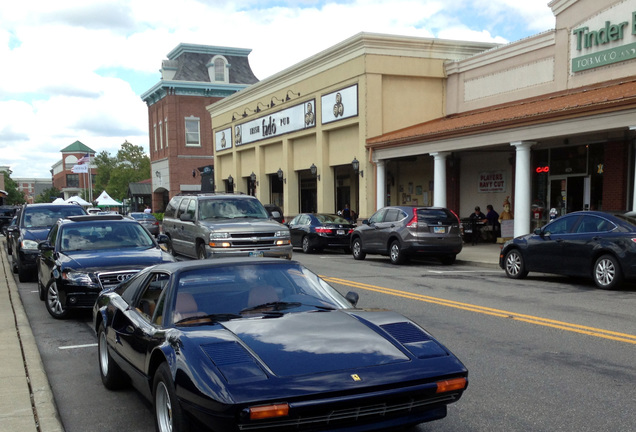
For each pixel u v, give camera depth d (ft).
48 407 16.39
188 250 48.83
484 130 60.80
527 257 41.68
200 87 174.50
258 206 49.44
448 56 84.33
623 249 35.06
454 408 15.79
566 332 24.35
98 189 279.90
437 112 84.84
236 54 185.47
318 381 11.03
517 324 26.05
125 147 249.96
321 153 91.97
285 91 102.68
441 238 52.37
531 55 68.80
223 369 11.20
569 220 39.34
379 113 81.10
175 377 11.70
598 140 59.77
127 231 33.35
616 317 27.45
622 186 57.62
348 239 68.85
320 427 10.95
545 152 67.46
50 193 388.98
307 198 108.06
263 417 10.39
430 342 13.08
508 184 72.74
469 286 38.83
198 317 14.08
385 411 11.43
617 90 52.16
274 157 111.55
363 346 12.42
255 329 13.09
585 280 41.68
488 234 72.84
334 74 87.30
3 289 40.34
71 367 21.47
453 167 80.59
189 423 11.75
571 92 62.80
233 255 43.39
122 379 18.30
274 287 15.60
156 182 189.26
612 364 19.62
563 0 63.21
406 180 88.79
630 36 56.03
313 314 14.40
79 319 30.27
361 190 82.02
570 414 15.19
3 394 17.34
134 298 17.08
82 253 30.53
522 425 14.53
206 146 177.68
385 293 35.63
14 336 25.16
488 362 20.10
